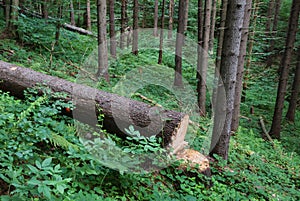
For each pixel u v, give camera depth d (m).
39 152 2.96
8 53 7.16
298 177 5.60
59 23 9.11
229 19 4.21
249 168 5.17
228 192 3.75
